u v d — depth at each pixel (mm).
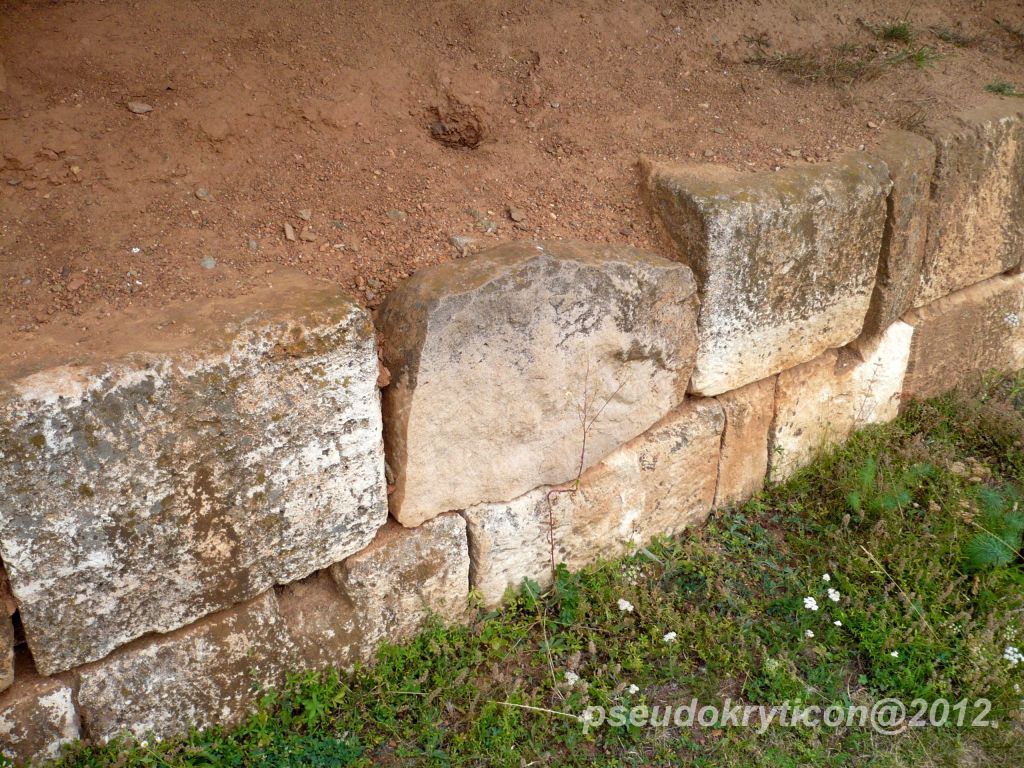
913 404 4418
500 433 2941
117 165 2936
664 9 4145
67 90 3076
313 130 3229
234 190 2998
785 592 3396
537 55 3766
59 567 2273
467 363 2752
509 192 3297
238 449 2424
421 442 2783
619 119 3652
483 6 3836
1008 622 3189
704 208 3150
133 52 3236
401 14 3699
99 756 2521
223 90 3209
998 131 3980
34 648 2330
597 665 3043
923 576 3338
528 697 2889
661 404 3322
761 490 3920
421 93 3490
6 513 2154
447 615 3100
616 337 3039
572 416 3080
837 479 3930
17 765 2414
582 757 2760
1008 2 4977
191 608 2527
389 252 2951
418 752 2725
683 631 3158
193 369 2285
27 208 2777
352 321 2504
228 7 3496
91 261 2668
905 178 3652
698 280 3244
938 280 4141
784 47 4238
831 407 4012
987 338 4605
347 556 2805
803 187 3365
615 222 3332
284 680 2795
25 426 2107
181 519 2404
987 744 2861
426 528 2943
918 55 4336
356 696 2867
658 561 3439
